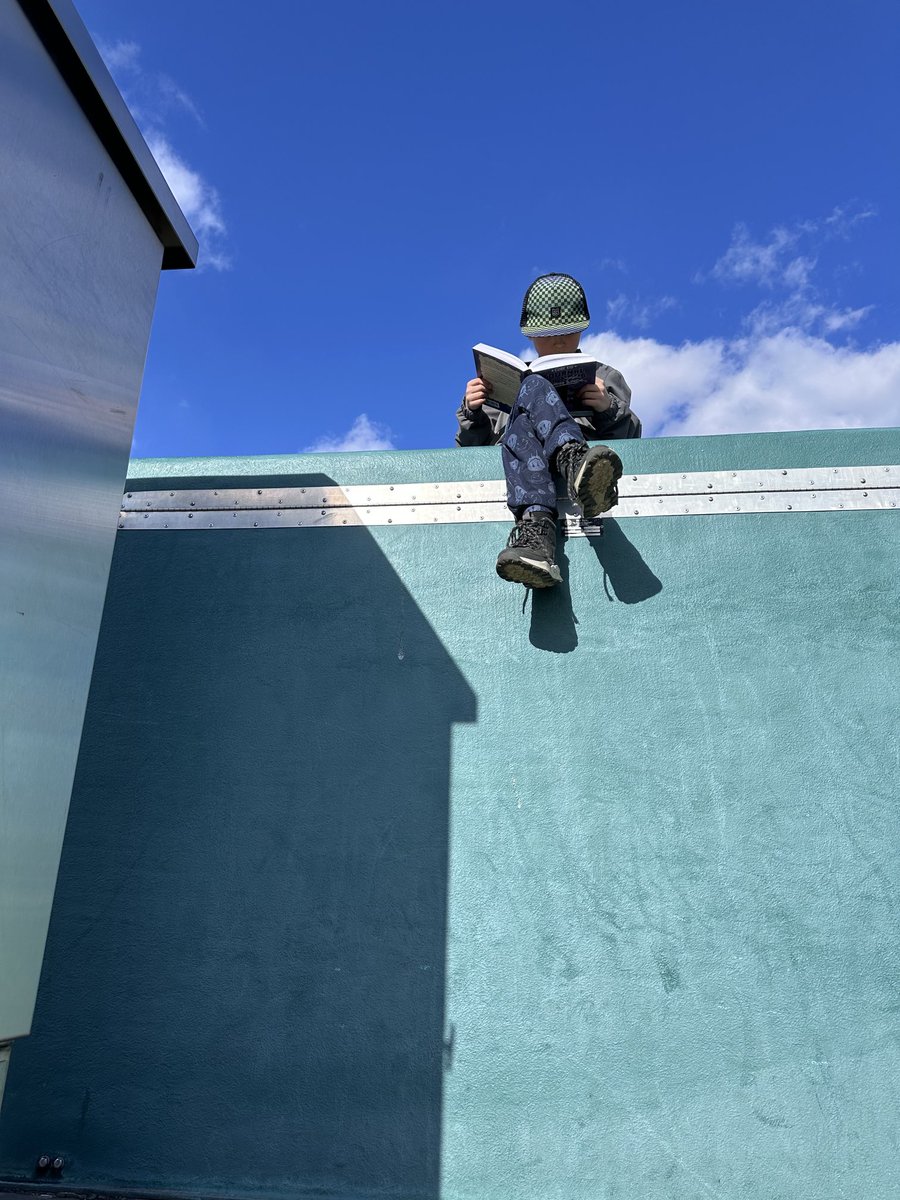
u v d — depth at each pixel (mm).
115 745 2482
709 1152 1975
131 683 2555
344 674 2518
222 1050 2143
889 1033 2047
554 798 2322
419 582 2607
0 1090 1381
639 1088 2035
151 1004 2195
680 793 2305
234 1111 2086
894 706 2363
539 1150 2004
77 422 1597
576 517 2617
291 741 2449
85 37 1611
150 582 2678
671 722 2379
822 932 2146
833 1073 2020
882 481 2609
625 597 2525
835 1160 1951
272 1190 2012
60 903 2311
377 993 2168
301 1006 2170
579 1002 2121
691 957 2143
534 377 2697
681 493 2637
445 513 2684
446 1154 2018
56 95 1562
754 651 2441
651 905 2199
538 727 2402
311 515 2721
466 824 2316
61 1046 2170
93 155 1688
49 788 1476
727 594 2510
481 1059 2088
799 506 2596
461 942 2199
